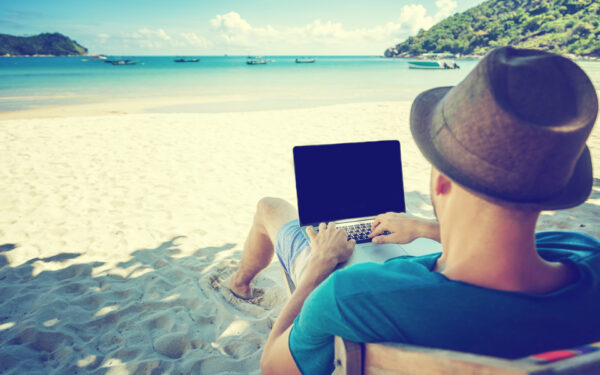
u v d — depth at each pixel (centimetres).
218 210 480
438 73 5644
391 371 87
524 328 81
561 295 82
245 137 893
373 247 182
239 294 288
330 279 91
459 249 84
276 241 202
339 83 3688
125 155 730
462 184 76
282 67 8819
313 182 227
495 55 78
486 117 74
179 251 373
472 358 74
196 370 226
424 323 83
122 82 3944
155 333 257
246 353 238
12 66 9388
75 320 268
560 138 69
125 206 490
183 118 1155
